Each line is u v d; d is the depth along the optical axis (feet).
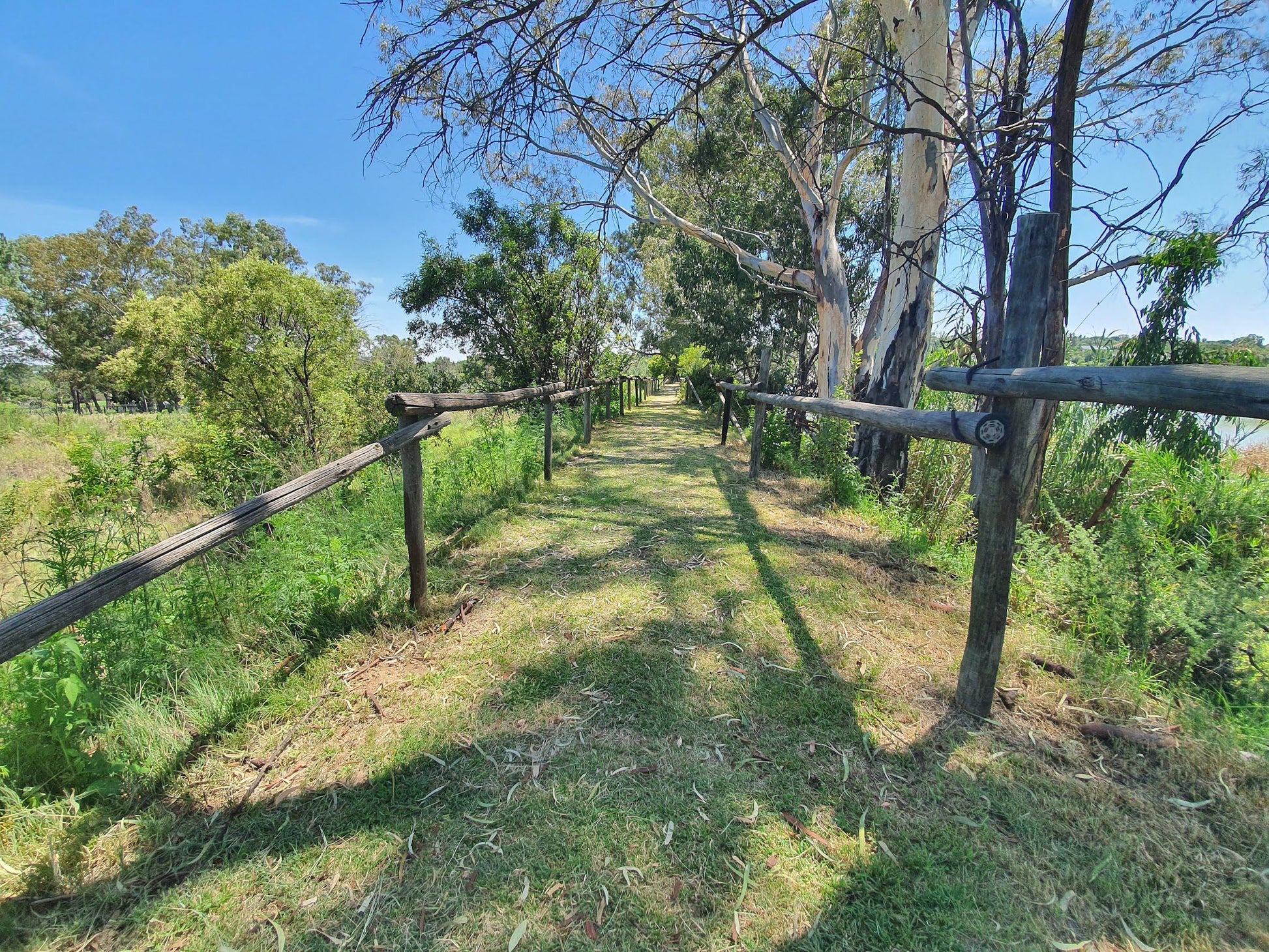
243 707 6.97
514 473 19.24
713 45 12.92
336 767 6.09
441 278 40.14
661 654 8.44
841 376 27.43
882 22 19.65
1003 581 6.58
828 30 27.02
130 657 7.02
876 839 5.14
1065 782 5.85
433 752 6.33
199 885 4.72
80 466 16.14
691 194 43.09
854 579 11.32
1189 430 12.25
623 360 50.16
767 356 21.40
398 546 12.14
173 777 5.87
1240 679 7.17
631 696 7.39
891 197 33.99
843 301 27.07
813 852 5.01
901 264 18.97
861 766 6.08
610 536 14.06
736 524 15.15
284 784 5.85
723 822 5.34
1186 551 9.66
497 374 42.73
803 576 11.42
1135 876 4.77
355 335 25.96
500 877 4.79
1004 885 4.70
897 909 4.51
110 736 6.06
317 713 7.04
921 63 17.79
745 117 33.76
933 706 7.14
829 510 16.49
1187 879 4.75
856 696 7.34
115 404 89.92
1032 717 6.93
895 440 19.22
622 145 15.97
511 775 5.97
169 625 8.13
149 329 22.62
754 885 4.70
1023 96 13.08
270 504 6.35
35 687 5.38
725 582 11.16
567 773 5.98
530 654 8.46
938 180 18.44
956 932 4.32
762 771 6.00
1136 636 8.11
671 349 70.38
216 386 23.29
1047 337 12.46
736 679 7.77
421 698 7.34
